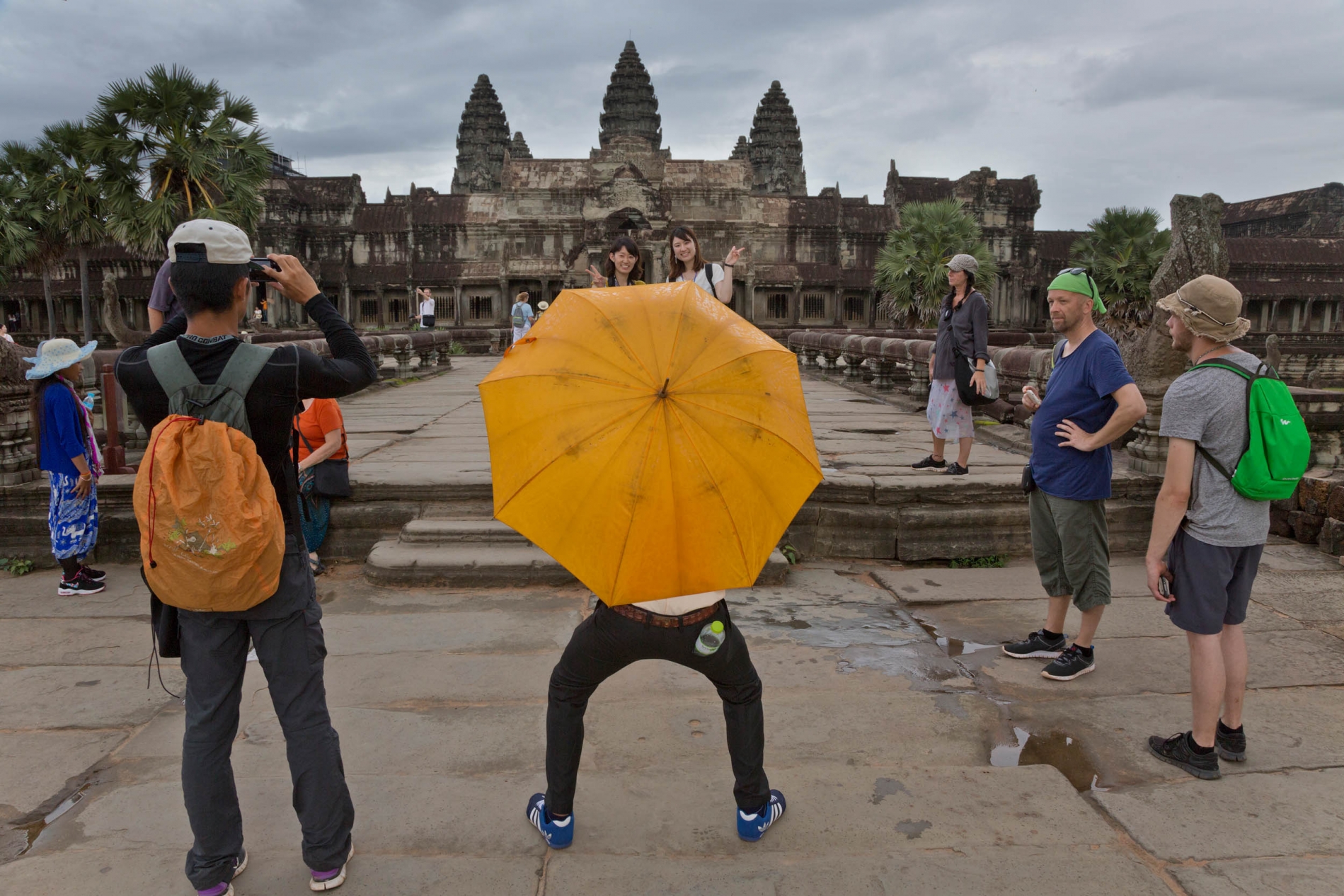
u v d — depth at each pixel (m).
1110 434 3.75
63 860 2.67
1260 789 3.10
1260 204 80.94
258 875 2.60
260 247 54.94
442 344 21.44
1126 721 3.65
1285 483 3.01
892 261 37.88
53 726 3.66
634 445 2.09
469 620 4.88
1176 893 2.50
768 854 2.70
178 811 2.98
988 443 8.91
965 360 6.36
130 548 6.15
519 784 3.13
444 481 6.23
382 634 4.66
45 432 5.23
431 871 2.61
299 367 2.35
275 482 2.40
